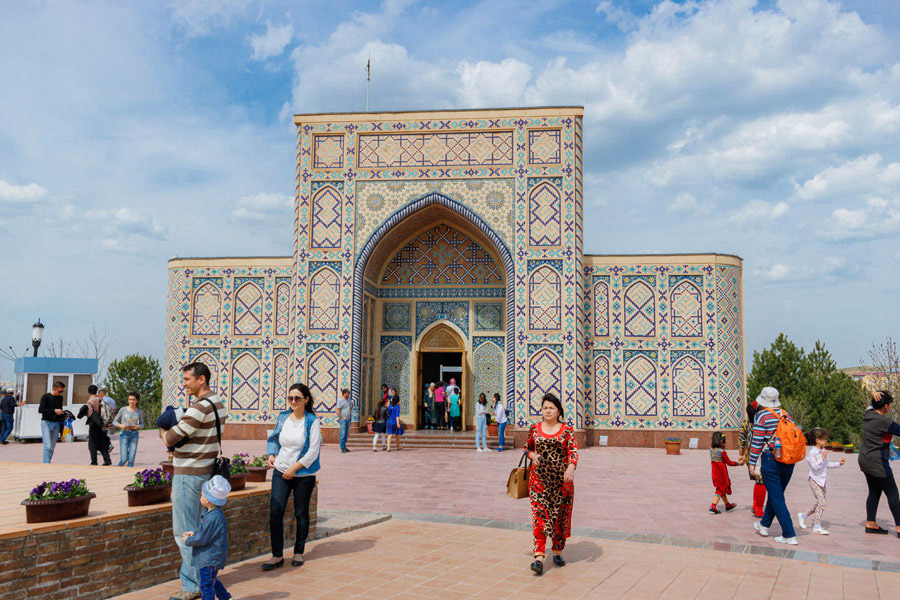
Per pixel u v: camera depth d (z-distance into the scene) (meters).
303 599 4.18
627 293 16.06
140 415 10.03
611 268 16.14
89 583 4.02
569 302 15.05
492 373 16.61
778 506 5.90
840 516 7.23
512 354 15.09
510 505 7.56
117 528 4.20
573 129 15.48
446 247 17.05
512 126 15.62
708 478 10.19
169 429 4.31
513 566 5.00
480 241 16.84
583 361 15.30
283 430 5.06
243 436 16.69
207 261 17.38
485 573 4.80
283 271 17.09
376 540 5.82
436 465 11.50
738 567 5.03
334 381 15.27
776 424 5.93
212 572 3.85
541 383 14.98
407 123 15.88
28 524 3.88
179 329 17.23
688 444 15.46
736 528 6.52
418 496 8.16
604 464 12.09
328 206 15.83
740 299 16.16
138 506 4.53
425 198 15.65
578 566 5.03
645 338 15.88
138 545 4.34
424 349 16.97
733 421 15.55
